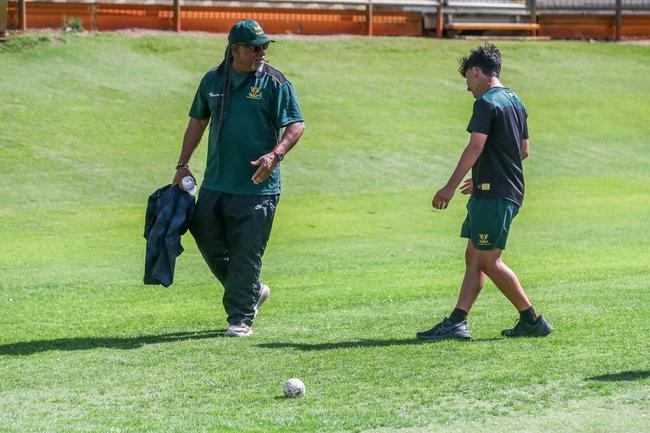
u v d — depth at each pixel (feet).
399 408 67.87
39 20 311.88
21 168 219.20
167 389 74.33
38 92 263.70
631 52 381.81
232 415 67.05
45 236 172.65
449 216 201.67
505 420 64.75
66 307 115.34
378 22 367.25
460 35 382.01
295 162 241.96
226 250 98.22
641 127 305.32
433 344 88.02
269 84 96.07
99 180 217.56
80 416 67.31
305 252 160.97
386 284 130.72
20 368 81.76
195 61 306.55
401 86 313.12
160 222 95.55
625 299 111.24
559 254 156.76
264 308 112.16
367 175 238.07
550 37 398.62
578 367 77.51
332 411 67.46
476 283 91.09
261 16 347.15
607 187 240.32
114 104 265.13
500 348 85.40
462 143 271.28
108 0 321.32
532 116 304.91
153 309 113.80
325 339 92.22
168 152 240.53
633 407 67.00
